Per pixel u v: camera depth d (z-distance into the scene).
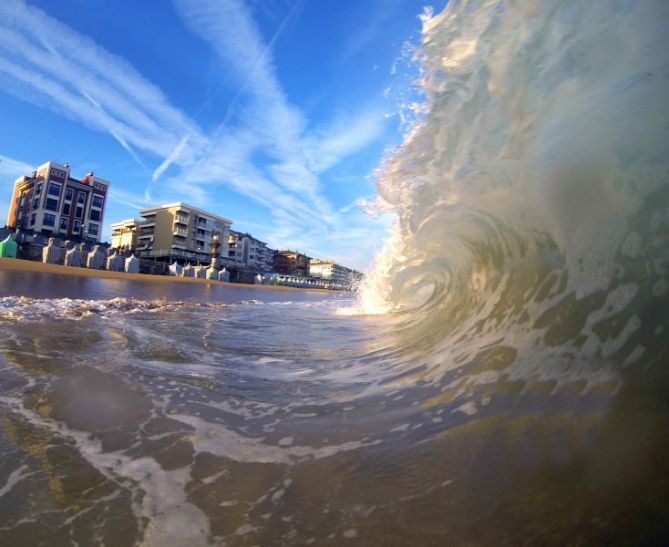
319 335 5.77
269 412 2.36
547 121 2.43
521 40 2.36
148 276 30.58
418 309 7.70
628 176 2.06
